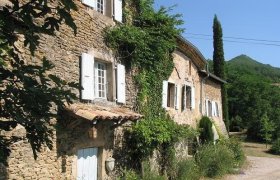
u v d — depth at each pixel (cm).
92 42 1071
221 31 3138
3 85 340
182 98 1855
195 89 2073
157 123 1326
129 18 1309
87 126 1009
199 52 1934
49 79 367
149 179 1239
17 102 334
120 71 1200
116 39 1182
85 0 1036
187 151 1769
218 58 3089
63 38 941
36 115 341
